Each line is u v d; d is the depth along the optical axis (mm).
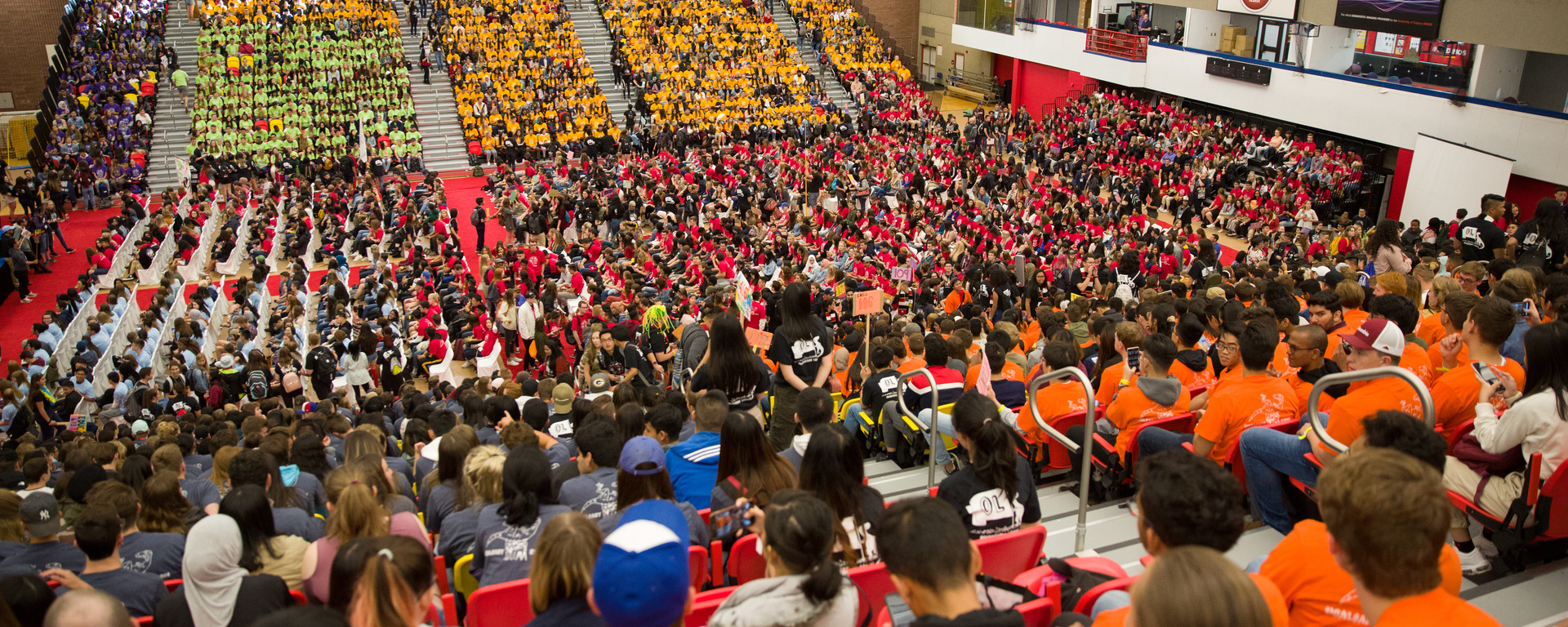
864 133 41906
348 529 4855
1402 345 5426
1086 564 4379
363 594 3408
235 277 26500
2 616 4086
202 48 41281
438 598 5254
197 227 28125
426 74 41938
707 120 41469
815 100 45750
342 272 25484
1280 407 6152
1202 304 10102
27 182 31172
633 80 44250
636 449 4848
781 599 3451
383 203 30109
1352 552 2895
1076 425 7250
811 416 6086
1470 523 6051
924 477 8117
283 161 35188
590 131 39688
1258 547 5805
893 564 3252
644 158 38094
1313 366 6844
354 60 41625
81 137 36312
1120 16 40156
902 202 32188
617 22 47938
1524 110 23266
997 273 18250
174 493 6262
